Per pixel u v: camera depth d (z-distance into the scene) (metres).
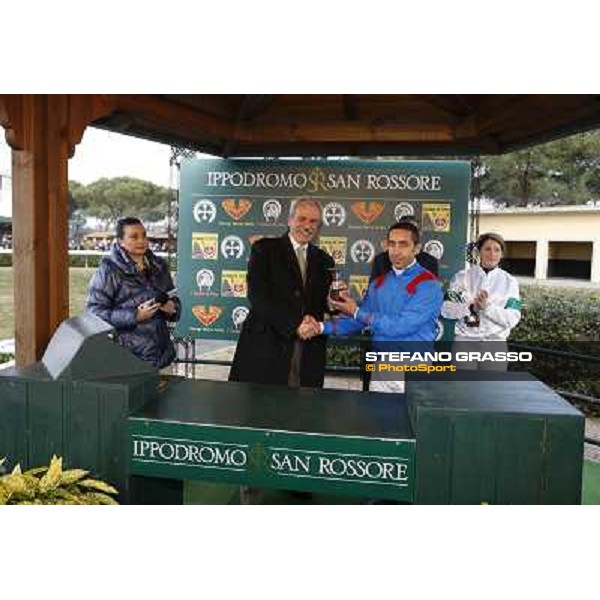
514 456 1.81
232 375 3.87
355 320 3.66
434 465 1.85
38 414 2.09
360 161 4.20
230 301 4.41
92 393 2.06
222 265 4.39
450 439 1.83
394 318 3.39
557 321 5.68
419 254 4.06
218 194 4.34
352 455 1.89
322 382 3.84
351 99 3.80
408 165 4.16
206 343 7.56
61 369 2.09
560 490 1.80
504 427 1.81
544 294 6.00
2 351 5.52
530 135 3.74
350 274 4.25
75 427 2.08
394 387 3.45
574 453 1.79
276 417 2.08
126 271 3.26
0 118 2.41
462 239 4.16
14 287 2.62
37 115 2.59
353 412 2.16
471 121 3.90
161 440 2.02
